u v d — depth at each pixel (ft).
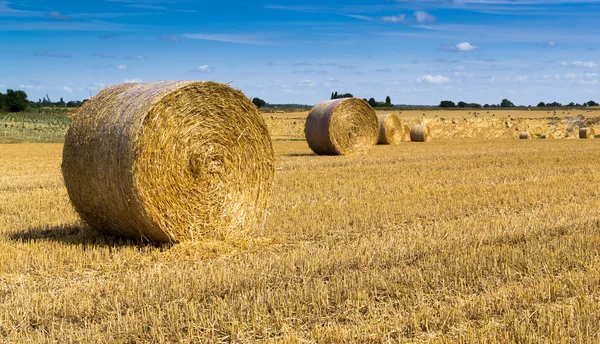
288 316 21.18
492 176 62.75
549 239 31.78
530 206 44.29
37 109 332.80
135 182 30.68
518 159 83.30
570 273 24.77
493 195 48.47
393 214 40.57
